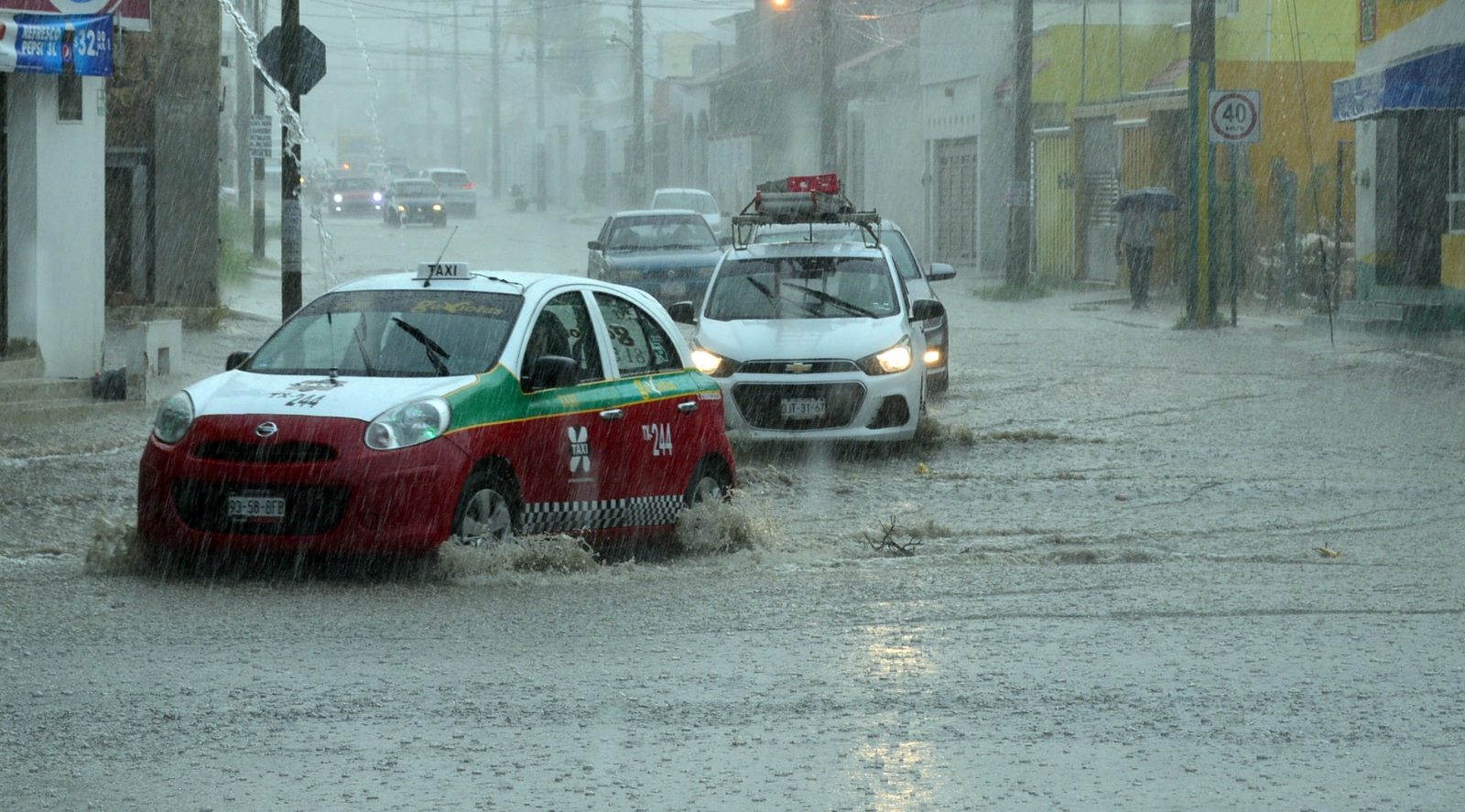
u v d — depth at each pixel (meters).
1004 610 26.67
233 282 100.88
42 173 51.16
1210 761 18.47
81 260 53.28
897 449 46.78
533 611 26.14
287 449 27.39
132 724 19.67
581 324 31.81
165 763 18.17
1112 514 37.03
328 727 19.62
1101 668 22.69
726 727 19.73
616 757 18.50
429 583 27.94
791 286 48.38
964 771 18.03
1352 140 104.56
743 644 24.09
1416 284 79.06
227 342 72.12
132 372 52.12
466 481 27.94
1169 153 107.06
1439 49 73.06
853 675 22.27
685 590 28.17
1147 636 24.77
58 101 52.19
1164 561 31.31
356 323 30.95
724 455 34.44
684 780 17.69
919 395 46.12
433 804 16.86
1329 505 37.97
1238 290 100.12
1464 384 60.44
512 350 29.78
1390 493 39.41
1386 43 78.00
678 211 92.75
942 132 140.25
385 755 18.53
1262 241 103.06
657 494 32.06
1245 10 109.50
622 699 20.92
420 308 31.06
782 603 27.06
